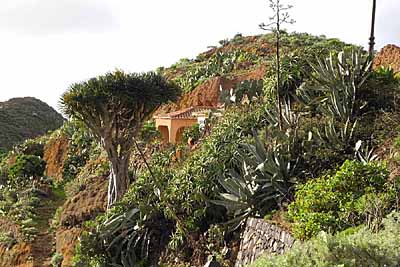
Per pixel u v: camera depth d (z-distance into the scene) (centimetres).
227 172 1578
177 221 1599
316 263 577
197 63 6525
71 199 2909
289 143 1458
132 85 2391
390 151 1302
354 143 1434
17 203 3341
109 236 1769
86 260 1759
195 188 1600
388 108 1555
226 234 1438
